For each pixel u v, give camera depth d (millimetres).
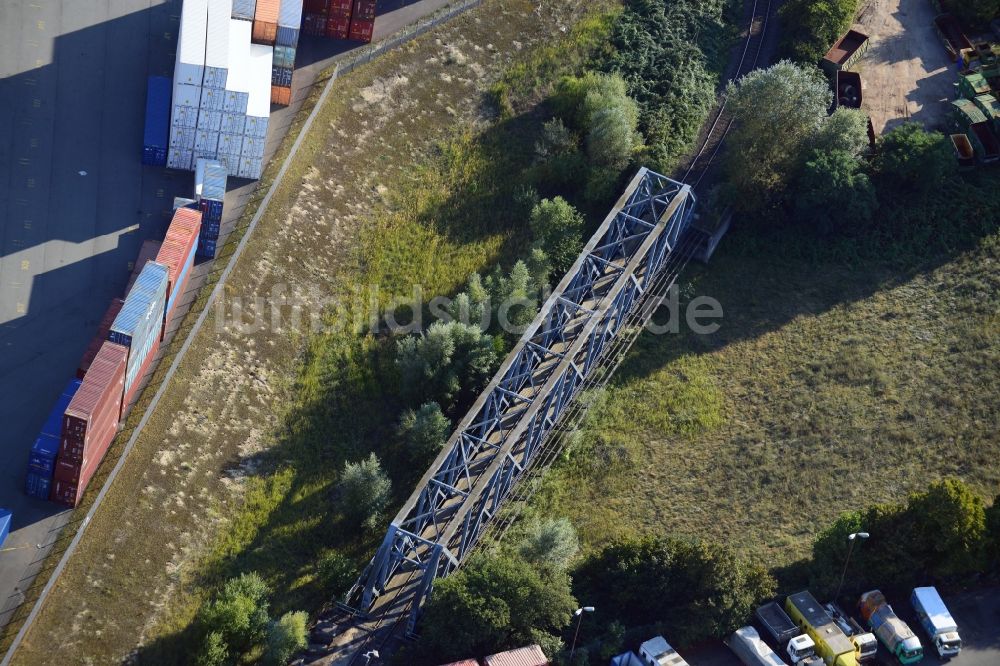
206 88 143000
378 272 149875
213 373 137375
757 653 129500
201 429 134125
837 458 147250
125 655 121625
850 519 135250
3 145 145125
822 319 157000
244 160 147875
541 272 150625
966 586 138250
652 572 131500
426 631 126312
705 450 146750
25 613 119938
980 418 150750
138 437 131000
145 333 129750
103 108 150000
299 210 150000
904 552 135250
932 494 135500
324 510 135250
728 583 130875
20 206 141875
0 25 152250
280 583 130250
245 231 145375
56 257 139625
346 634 128875
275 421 138125
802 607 133375
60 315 136125
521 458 140625
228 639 123375
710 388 151000
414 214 154875
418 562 130500
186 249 135500
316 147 154625
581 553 137625
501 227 156500
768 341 155000
